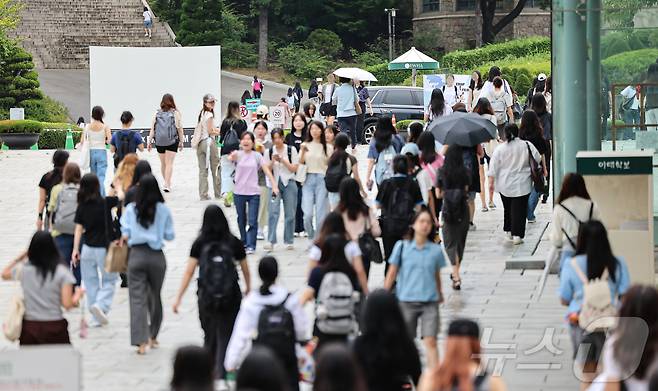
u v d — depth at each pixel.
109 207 32.44
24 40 149.38
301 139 46.28
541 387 25.97
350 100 69.44
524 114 43.44
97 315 32.72
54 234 34.06
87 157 50.78
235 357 22.94
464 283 37.59
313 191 42.69
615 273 23.06
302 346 23.27
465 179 36.31
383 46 165.50
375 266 41.00
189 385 16.59
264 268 23.06
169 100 57.47
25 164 75.19
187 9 155.88
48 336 25.62
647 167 30.23
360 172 62.97
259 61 161.50
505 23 158.25
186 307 35.69
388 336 19.55
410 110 89.25
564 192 28.42
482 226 47.69
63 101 129.75
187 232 48.09
